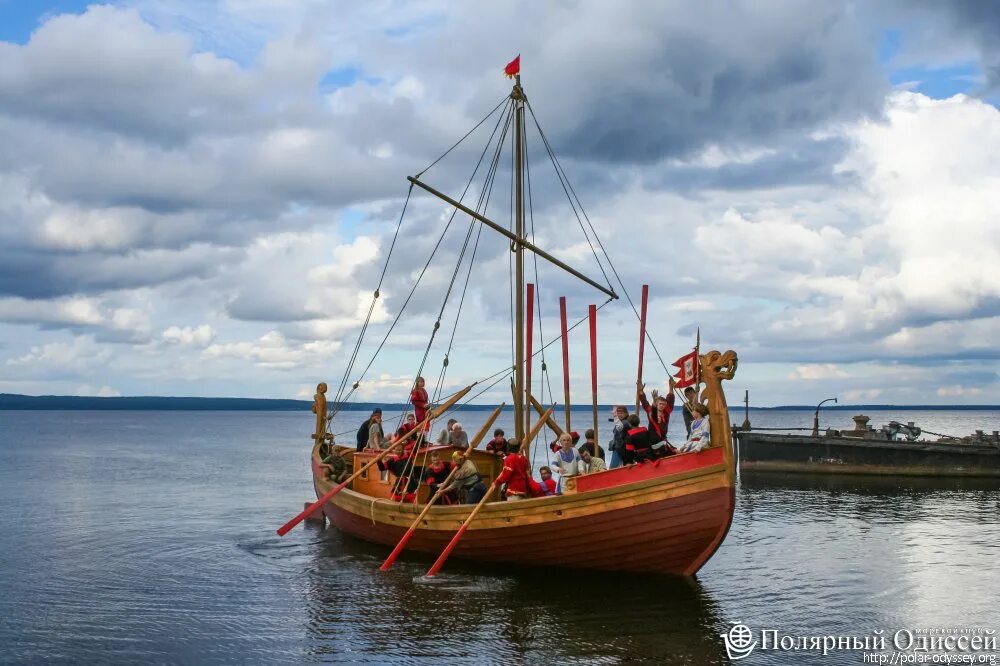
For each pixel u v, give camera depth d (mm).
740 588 16578
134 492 37219
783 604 15383
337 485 22266
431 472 20406
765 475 41094
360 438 25859
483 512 17719
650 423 17828
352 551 20984
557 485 18375
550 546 17031
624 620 14297
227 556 20516
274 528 25312
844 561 19391
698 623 14141
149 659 12562
